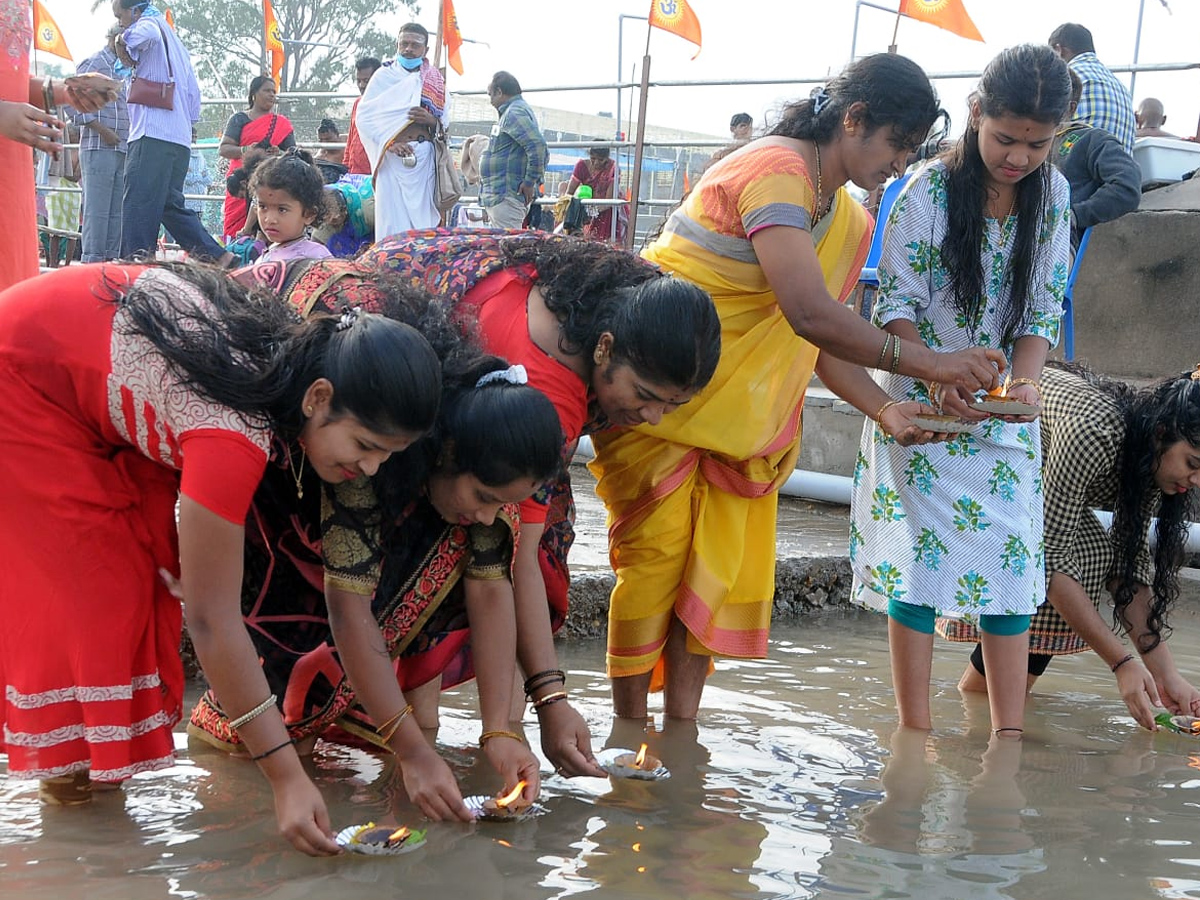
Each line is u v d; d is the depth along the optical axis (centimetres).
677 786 268
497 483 222
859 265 312
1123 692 334
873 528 320
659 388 239
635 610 306
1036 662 363
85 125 655
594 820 245
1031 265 306
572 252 252
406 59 728
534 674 261
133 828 228
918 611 318
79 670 227
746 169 287
